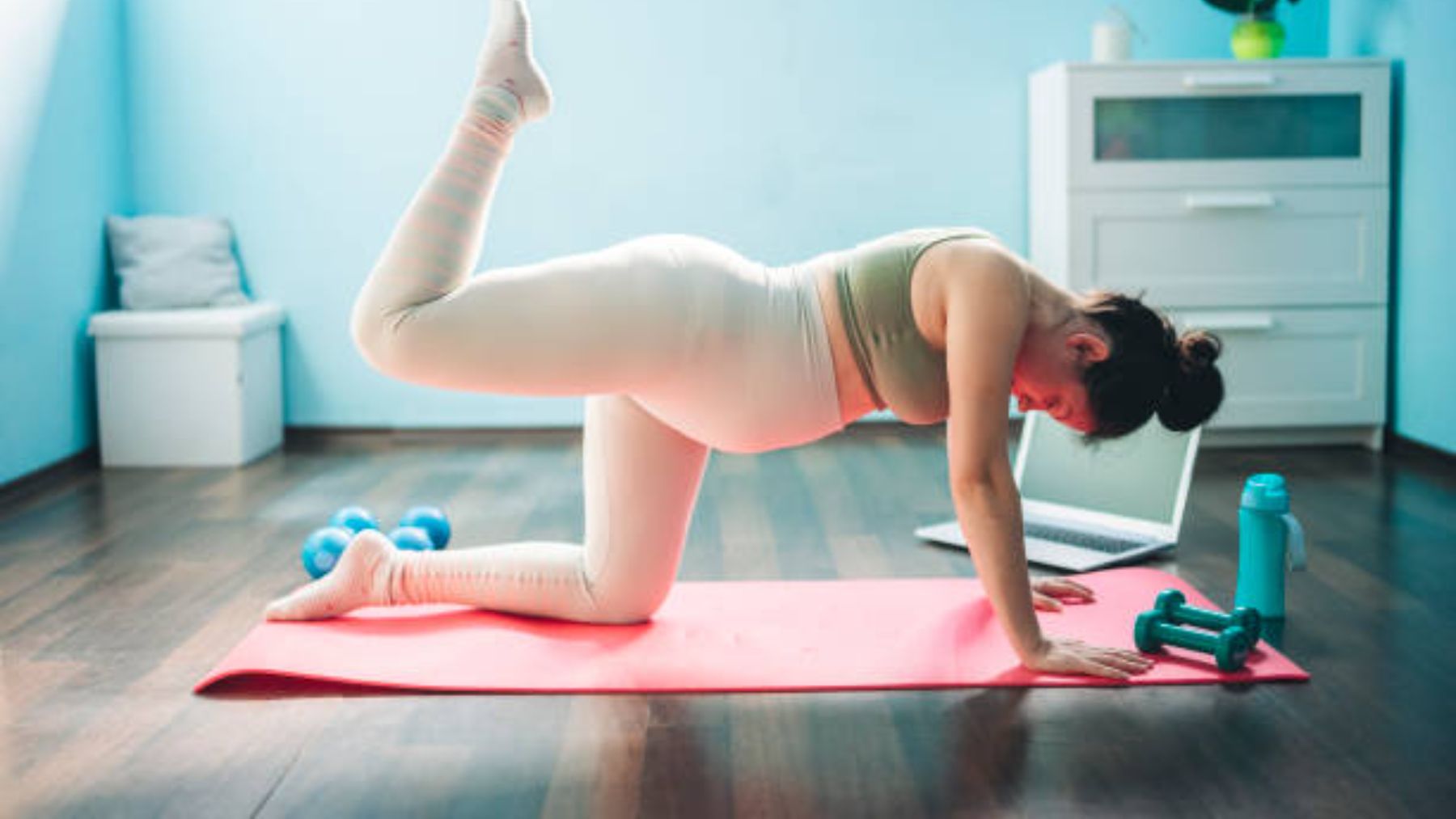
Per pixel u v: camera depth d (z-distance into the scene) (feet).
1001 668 6.50
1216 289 13.02
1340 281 12.99
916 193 14.66
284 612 7.20
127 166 14.14
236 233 14.35
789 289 6.34
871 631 7.09
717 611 7.50
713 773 5.38
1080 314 6.19
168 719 5.99
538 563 7.20
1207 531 9.73
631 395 6.61
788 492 11.29
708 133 14.49
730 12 14.35
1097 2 14.40
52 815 5.02
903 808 5.05
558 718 5.97
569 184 14.49
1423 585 8.20
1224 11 13.82
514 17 6.11
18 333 11.67
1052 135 13.41
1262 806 5.06
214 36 14.08
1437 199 12.27
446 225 5.90
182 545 9.48
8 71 11.53
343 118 14.24
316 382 14.58
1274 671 6.47
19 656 6.93
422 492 11.55
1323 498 10.80
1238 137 12.89
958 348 5.91
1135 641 6.74
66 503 11.03
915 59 14.47
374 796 5.17
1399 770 5.38
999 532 6.14
